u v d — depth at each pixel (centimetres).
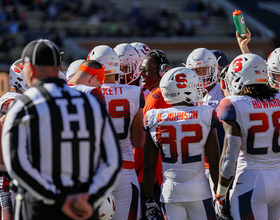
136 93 1212
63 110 720
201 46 6894
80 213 693
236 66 1016
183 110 1030
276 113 986
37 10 7800
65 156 709
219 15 8256
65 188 703
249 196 973
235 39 7000
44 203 721
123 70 1459
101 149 758
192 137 1012
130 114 1195
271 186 971
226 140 976
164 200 1039
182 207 1037
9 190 1234
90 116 736
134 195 1177
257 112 971
